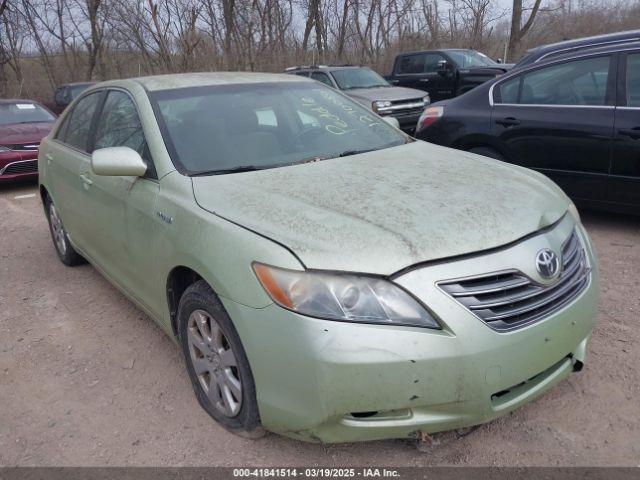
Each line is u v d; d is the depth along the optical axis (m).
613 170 4.98
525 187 2.86
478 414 2.22
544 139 5.38
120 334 3.78
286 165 3.19
